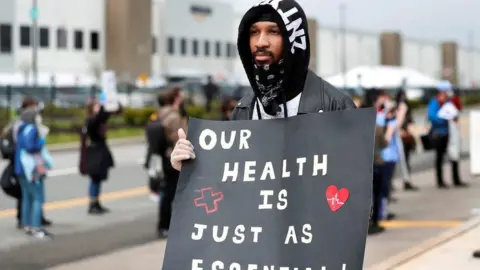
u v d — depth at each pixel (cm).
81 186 1602
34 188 1012
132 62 6519
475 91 9512
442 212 1170
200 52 7406
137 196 1445
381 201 1059
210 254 283
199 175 295
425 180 1623
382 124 1027
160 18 6956
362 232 260
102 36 6378
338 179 269
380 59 8306
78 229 1083
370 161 265
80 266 832
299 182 276
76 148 2625
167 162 953
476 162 986
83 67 6234
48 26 6047
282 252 272
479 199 1309
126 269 810
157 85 5606
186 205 293
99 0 6350
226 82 6078
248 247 278
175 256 288
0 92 4809
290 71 292
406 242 920
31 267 831
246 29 295
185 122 959
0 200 1374
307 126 280
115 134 3164
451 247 839
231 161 292
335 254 262
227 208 286
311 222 270
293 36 286
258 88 303
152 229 1072
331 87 302
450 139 1476
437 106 1474
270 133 288
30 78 5356
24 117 1005
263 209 280
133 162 2145
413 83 1869
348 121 273
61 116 3809
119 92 5012
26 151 998
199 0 7356
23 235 1030
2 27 5806
